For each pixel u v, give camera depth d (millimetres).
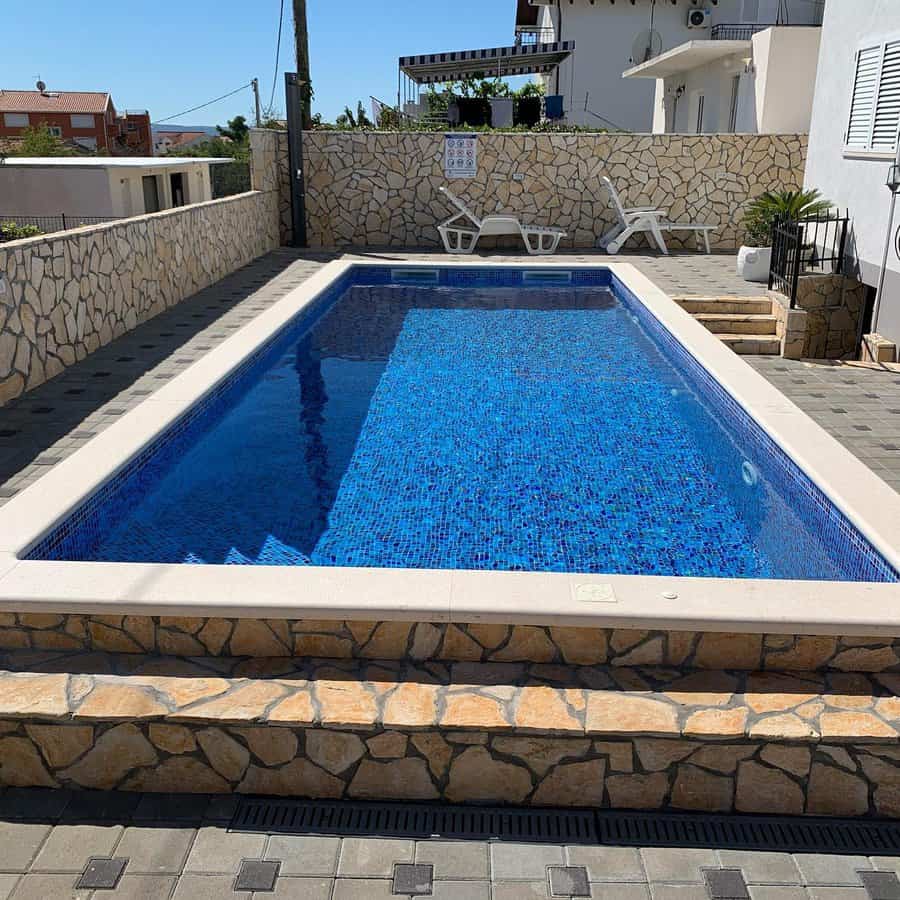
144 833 2779
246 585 3193
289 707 2896
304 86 14680
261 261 12031
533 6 31125
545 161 13211
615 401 6863
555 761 2869
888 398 6281
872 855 2729
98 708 2885
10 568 3340
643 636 3072
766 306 8703
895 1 7219
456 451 5859
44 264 6258
